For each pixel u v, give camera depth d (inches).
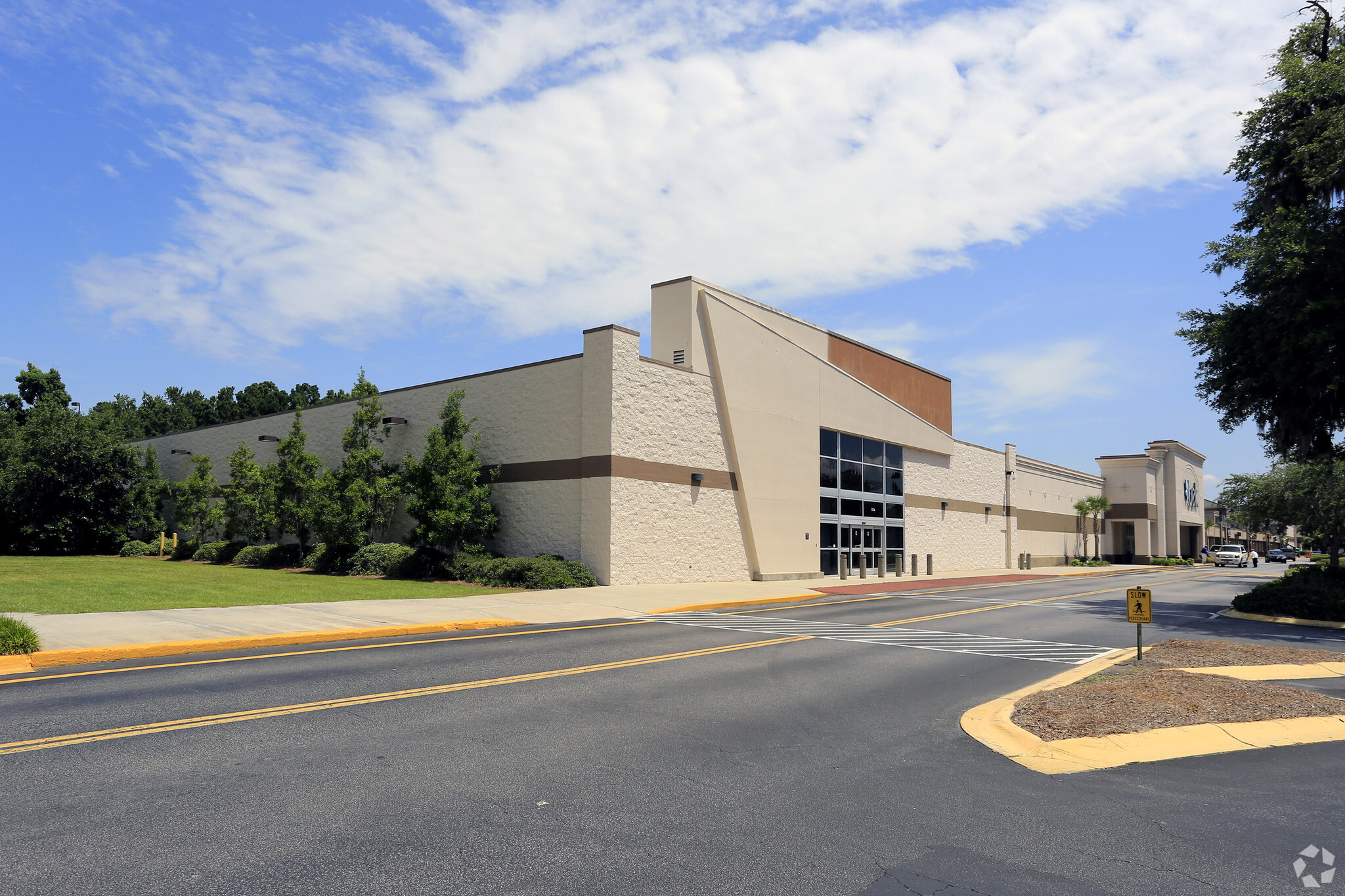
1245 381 804.6
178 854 173.3
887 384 1563.7
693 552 1048.2
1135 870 176.7
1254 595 784.9
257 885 159.0
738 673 414.3
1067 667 453.1
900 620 701.9
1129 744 280.8
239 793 213.3
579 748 265.9
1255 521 1183.6
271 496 1221.7
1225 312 816.9
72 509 1576.0
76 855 171.8
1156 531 2628.0
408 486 1029.8
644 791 224.4
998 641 563.8
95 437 1615.4
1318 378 765.3
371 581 949.2
